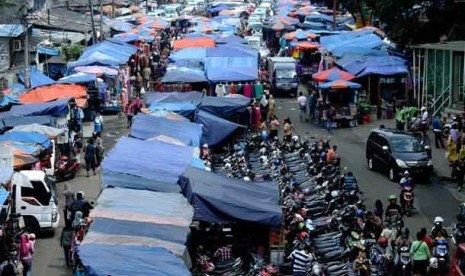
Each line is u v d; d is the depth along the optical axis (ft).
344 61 181.37
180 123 123.85
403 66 173.27
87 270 61.82
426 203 110.32
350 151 143.02
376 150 127.24
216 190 85.97
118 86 183.32
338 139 153.17
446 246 83.05
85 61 186.39
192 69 181.78
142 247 67.46
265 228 84.74
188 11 386.52
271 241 84.84
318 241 85.56
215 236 85.30
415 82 172.24
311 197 99.96
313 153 123.24
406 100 172.04
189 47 205.05
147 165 95.66
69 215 91.71
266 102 167.43
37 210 98.58
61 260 90.48
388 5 178.50
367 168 130.72
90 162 127.85
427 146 126.52
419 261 81.46
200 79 174.91
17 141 114.32
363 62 175.22
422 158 120.37
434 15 175.83
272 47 284.61
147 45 239.91
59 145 130.21
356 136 155.63
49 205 98.99
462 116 140.36
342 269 79.66
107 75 180.34
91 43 243.40
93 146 127.95
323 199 98.17
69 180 124.67
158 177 92.22
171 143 110.22
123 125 166.09
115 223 74.13
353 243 82.33
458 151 123.44
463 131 127.24
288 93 205.46
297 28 282.56
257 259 81.00
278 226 82.89
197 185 86.43
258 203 85.30
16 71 175.83
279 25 285.23
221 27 276.21
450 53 156.87
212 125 130.72
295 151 126.11
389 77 172.55
